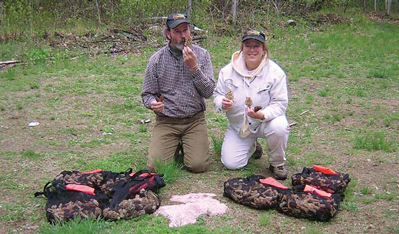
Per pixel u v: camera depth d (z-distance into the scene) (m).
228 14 16.38
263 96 4.59
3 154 5.27
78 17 15.17
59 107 7.12
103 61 10.55
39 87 8.21
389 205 4.12
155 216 3.78
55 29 13.15
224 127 6.40
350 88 8.65
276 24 16.12
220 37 13.98
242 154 4.84
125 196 3.82
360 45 13.46
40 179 4.62
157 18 14.39
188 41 4.56
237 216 3.84
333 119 6.76
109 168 4.89
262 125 4.64
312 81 9.26
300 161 5.19
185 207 3.90
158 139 4.81
